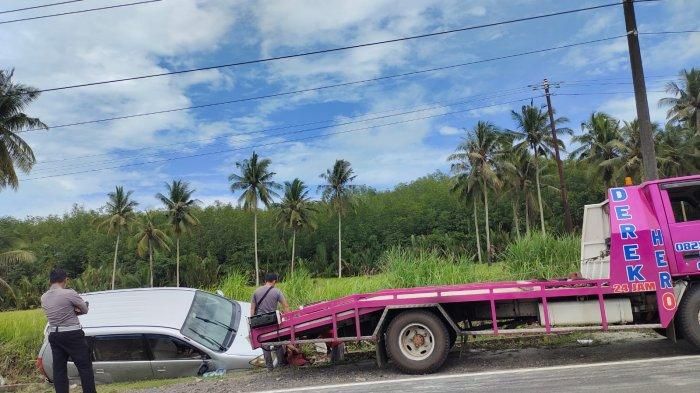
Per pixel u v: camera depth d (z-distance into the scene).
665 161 52.34
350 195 80.94
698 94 54.25
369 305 7.02
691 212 6.93
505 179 63.22
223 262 99.56
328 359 8.88
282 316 7.41
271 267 94.75
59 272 6.88
